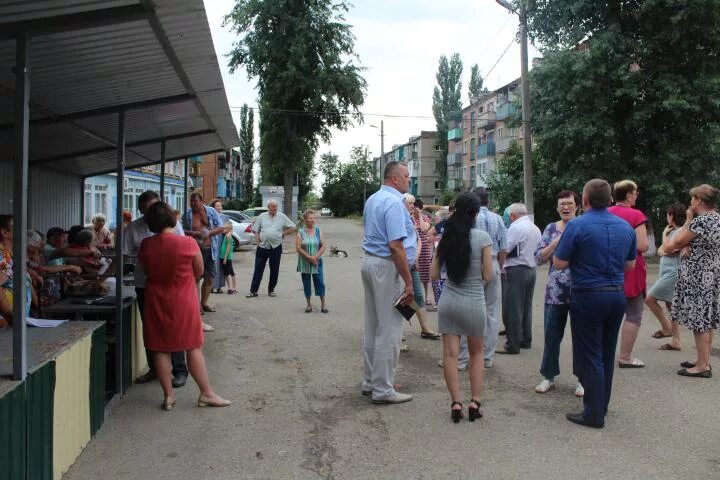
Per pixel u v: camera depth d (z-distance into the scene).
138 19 3.62
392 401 5.24
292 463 4.04
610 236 4.58
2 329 4.27
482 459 4.11
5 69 4.57
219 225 9.63
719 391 5.60
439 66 72.00
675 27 18.25
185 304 4.99
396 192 5.23
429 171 84.00
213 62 4.84
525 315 7.25
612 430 4.64
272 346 7.34
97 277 6.45
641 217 6.17
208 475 3.84
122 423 4.71
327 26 34.00
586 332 4.67
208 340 7.64
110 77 5.21
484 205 6.47
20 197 3.13
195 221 9.32
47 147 8.27
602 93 19.45
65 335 4.11
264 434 4.54
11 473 2.90
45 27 3.33
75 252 6.95
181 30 3.98
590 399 4.68
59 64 4.77
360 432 4.59
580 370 4.73
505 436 4.52
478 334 4.78
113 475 3.79
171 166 33.44
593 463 4.05
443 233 4.84
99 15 3.46
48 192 10.07
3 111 5.95
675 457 4.15
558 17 20.03
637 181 19.39
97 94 5.72
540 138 20.50
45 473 3.41
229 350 7.12
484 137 60.66
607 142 19.59
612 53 19.14
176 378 5.79
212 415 4.93
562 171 21.47
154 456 4.11
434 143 79.75
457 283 4.76
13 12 3.19
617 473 3.90
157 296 4.96
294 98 34.81
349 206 81.19
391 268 5.17
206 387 5.13
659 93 18.73
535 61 21.12
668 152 19.14
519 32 20.16
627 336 6.36
